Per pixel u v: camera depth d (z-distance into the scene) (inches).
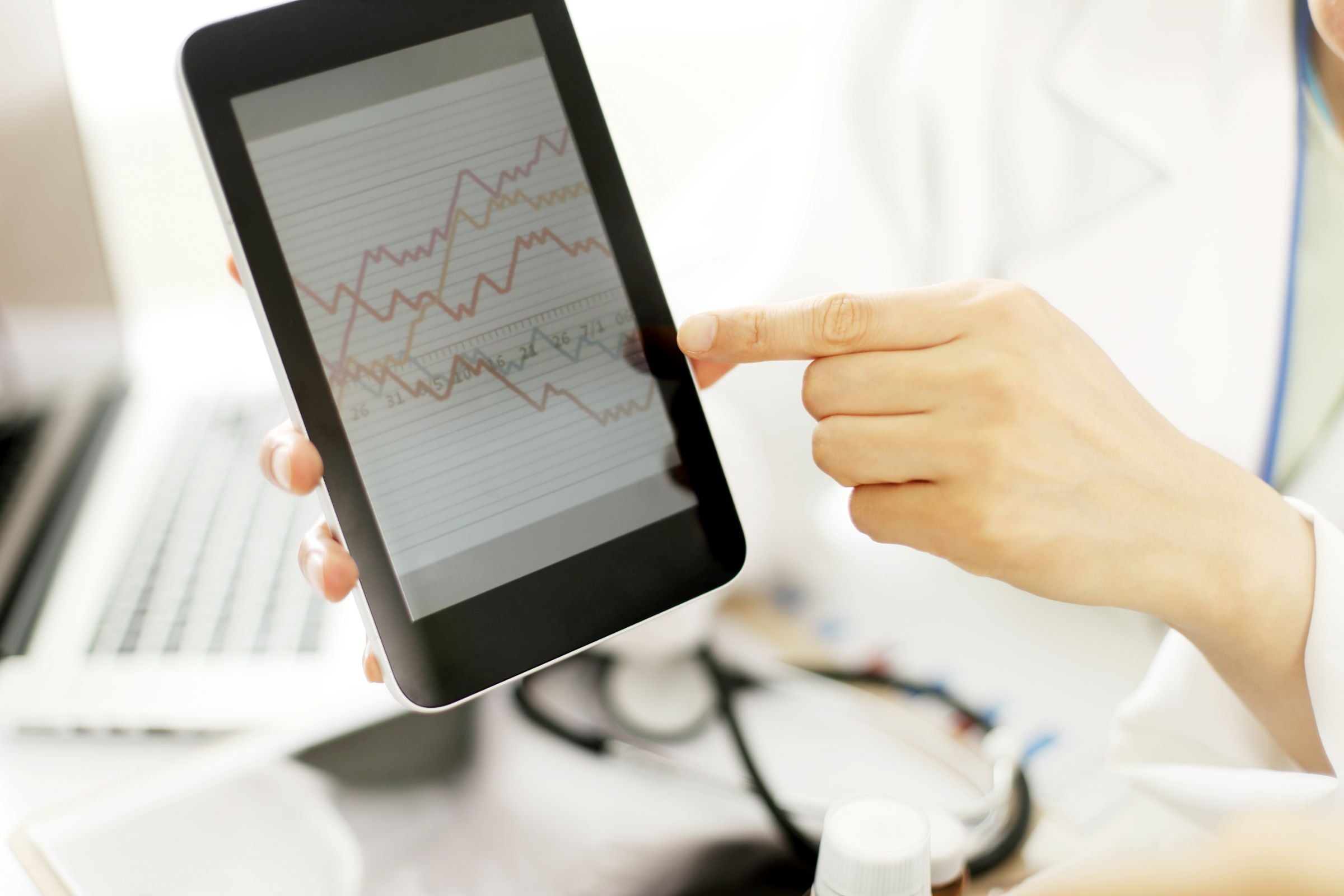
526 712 16.0
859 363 12.9
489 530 13.9
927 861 11.3
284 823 13.9
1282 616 14.4
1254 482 14.9
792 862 13.5
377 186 13.3
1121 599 13.9
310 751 15.0
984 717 16.4
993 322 12.6
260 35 12.7
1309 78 21.7
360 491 13.0
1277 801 13.8
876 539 13.7
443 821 14.1
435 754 15.1
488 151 14.0
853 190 25.4
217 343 27.3
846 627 18.4
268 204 12.7
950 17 25.2
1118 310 22.8
